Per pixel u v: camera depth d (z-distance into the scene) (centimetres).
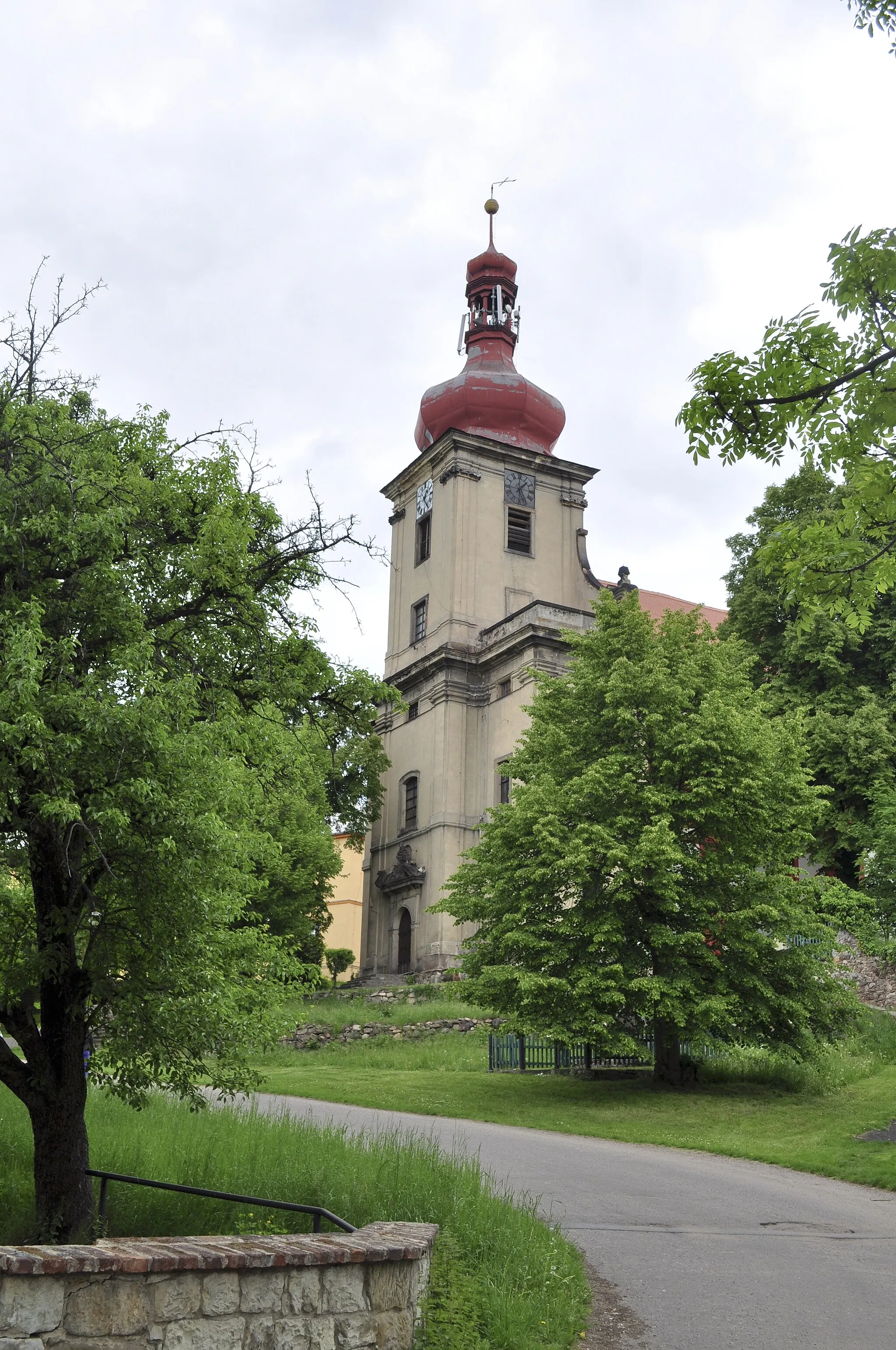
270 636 1395
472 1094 2638
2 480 1159
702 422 1017
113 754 1078
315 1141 1507
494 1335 823
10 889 1224
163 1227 1173
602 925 2562
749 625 4312
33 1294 582
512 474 5606
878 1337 888
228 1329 646
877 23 922
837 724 3909
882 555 1086
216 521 1281
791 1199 1538
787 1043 2595
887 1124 2169
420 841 5119
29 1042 1211
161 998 1185
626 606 3019
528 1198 1435
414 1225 853
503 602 5406
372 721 1520
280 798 1589
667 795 2698
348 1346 703
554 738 2903
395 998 4284
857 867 3978
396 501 5953
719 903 2667
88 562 1188
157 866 1123
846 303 960
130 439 1353
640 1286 1034
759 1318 935
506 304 6288
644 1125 2283
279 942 1483
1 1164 1459
